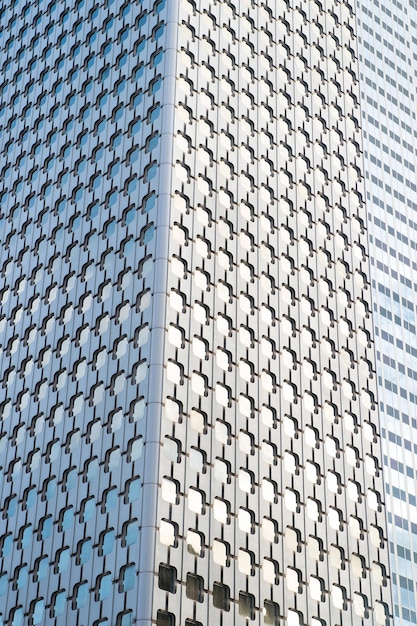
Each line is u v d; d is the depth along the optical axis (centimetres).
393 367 11119
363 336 9906
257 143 9669
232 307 8512
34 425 8581
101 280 8656
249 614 7375
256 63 10156
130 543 7094
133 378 7812
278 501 8088
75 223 9300
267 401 8431
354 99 11425
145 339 7881
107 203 9031
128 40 9819
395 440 10556
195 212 8600
